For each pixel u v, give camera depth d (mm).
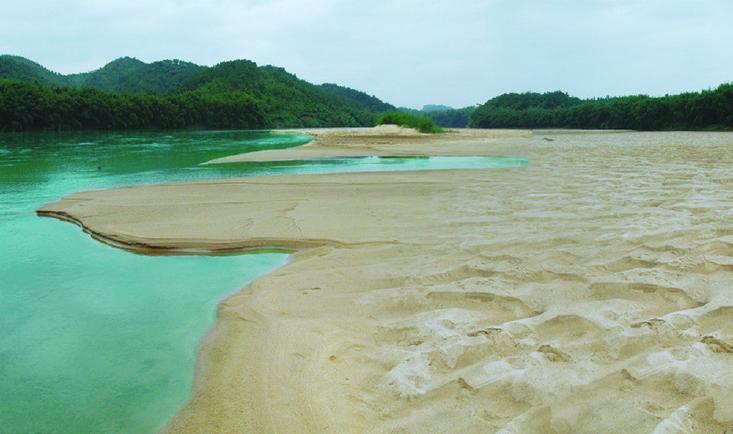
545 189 8914
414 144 23797
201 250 5836
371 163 15008
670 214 6395
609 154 16656
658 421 2348
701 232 5344
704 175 10336
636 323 3295
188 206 7980
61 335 3650
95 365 3223
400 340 3312
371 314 3781
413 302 3912
